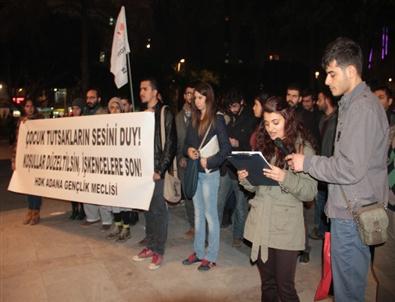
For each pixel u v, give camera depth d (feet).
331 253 8.39
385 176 8.00
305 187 8.50
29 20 67.82
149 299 12.51
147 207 15.23
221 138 13.53
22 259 15.96
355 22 44.60
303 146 8.75
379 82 16.52
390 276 9.29
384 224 7.63
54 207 24.64
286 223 8.86
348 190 7.89
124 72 17.15
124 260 15.66
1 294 13.04
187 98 17.70
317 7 46.09
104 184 16.92
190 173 13.80
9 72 97.76
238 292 12.84
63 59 93.97
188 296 12.64
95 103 20.97
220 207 16.21
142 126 15.38
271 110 8.83
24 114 21.71
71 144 18.16
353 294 8.17
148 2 65.51
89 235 18.83
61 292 13.11
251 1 70.59
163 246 15.02
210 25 100.63
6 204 25.90
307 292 12.66
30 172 20.21
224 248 16.72
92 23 69.62
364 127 7.42
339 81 7.91
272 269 9.32
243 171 9.29
